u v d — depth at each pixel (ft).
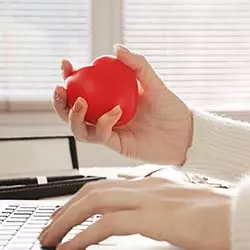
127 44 7.25
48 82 7.22
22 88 7.18
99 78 2.51
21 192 3.66
